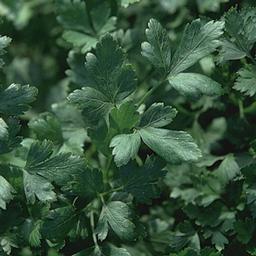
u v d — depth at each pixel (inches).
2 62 14.9
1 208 14.9
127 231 14.6
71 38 17.2
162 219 16.8
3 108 14.6
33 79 20.9
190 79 15.0
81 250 15.2
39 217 14.8
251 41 14.9
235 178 15.8
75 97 14.8
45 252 15.3
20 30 21.2
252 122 16.8
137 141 14.5
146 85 17.9
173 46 17.9
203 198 16.1
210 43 14.9
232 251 15.6
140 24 19.0
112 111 14.7
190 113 17.6
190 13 18.3
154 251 16.0
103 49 14.8
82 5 17.3
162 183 16.8
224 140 17.0
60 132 16.3
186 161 14.2
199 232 15.8
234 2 16.9
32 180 14.5
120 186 15.0
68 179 14.5
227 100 16.8
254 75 14.9
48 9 21.1
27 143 16.0
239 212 15.7
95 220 15.1
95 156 16.9
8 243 14.8
